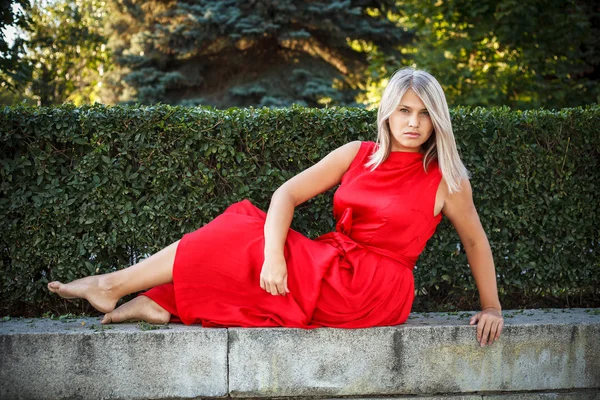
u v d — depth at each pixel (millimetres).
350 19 13555
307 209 3730
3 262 3490
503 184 3762
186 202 3555
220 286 2932
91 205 3475
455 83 10180
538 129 3756
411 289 3070
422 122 2898
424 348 2965
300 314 2871
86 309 3594
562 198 3822
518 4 9484
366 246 3010
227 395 2889
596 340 3098
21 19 9188
